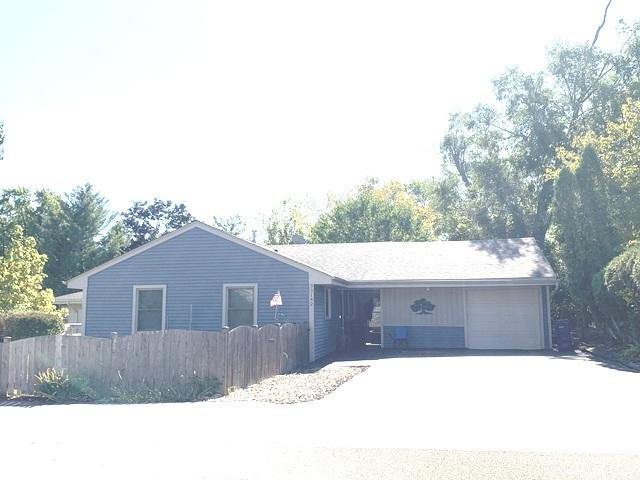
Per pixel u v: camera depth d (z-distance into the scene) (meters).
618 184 24.02
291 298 20.56
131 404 11.68
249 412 10.23
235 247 21.17
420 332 25.06
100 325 21.50
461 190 44.56
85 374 12.88
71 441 8.19
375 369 16.84
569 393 11.90
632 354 18.22
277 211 66.44
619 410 10.02
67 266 47.88
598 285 21.05
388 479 6.32
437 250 27.08
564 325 23.27
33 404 11.93
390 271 24.41
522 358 19.84
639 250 18.03
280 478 6.38
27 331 21.36
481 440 7.97
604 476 6.34
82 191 50.12
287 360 17.12
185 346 12.83
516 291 24.36
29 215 48.94
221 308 20.94
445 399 11.35
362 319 29.27
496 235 39.66
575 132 35.75
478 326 24.53
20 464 7.03
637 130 25.05
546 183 36.97
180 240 21.55
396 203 53.59
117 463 7.04
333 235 48.56
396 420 9.38
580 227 23.66
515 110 38.19
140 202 54.47
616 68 34.75
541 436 8.16
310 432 8.59
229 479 6.36
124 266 21.69
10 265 26.17
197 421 9.51
